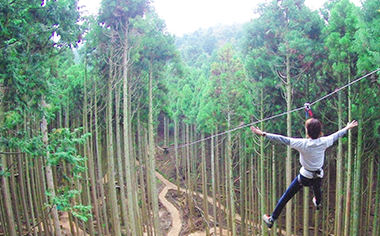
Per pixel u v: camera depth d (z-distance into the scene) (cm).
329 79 1667
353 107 1436
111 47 1806
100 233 1964
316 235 2008
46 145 891
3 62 721
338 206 1652
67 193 1045
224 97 1905
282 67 1708
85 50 1836
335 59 1444
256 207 2450
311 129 466
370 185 1833
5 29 725
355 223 1459
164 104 2323
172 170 4181
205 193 2756
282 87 1706
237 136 2191
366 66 1228
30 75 809
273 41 1692
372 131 1503
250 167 2348
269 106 1884
